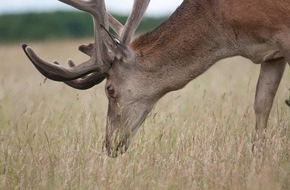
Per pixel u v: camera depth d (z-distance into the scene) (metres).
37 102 36.78
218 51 26.94
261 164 23.81
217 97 34.03
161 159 24.44
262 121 27.39
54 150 26.17
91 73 27.42
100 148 26.77
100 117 31.92
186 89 38.56
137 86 27.20
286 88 34.75
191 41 26.94
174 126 28.92
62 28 127.25
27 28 126.25
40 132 29.28
